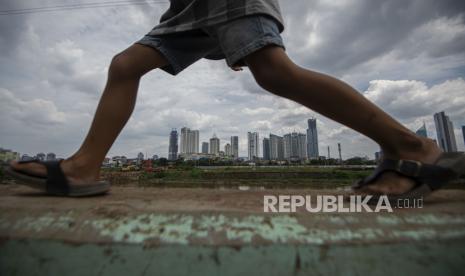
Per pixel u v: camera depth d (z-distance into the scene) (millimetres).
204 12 1186
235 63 1079
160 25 1384
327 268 573
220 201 1021
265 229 663
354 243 600
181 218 729
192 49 1467
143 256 601
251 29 1014
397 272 580
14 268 649
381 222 710
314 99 978
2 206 857
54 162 1188
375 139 1043
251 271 575
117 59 1281
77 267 615
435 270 593
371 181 1066
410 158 1015
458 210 838
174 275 580
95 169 1249
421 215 764
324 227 678
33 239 658
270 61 986
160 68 1453
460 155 1016
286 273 571
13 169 1161
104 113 1248
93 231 671
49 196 1196
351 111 967
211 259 586
